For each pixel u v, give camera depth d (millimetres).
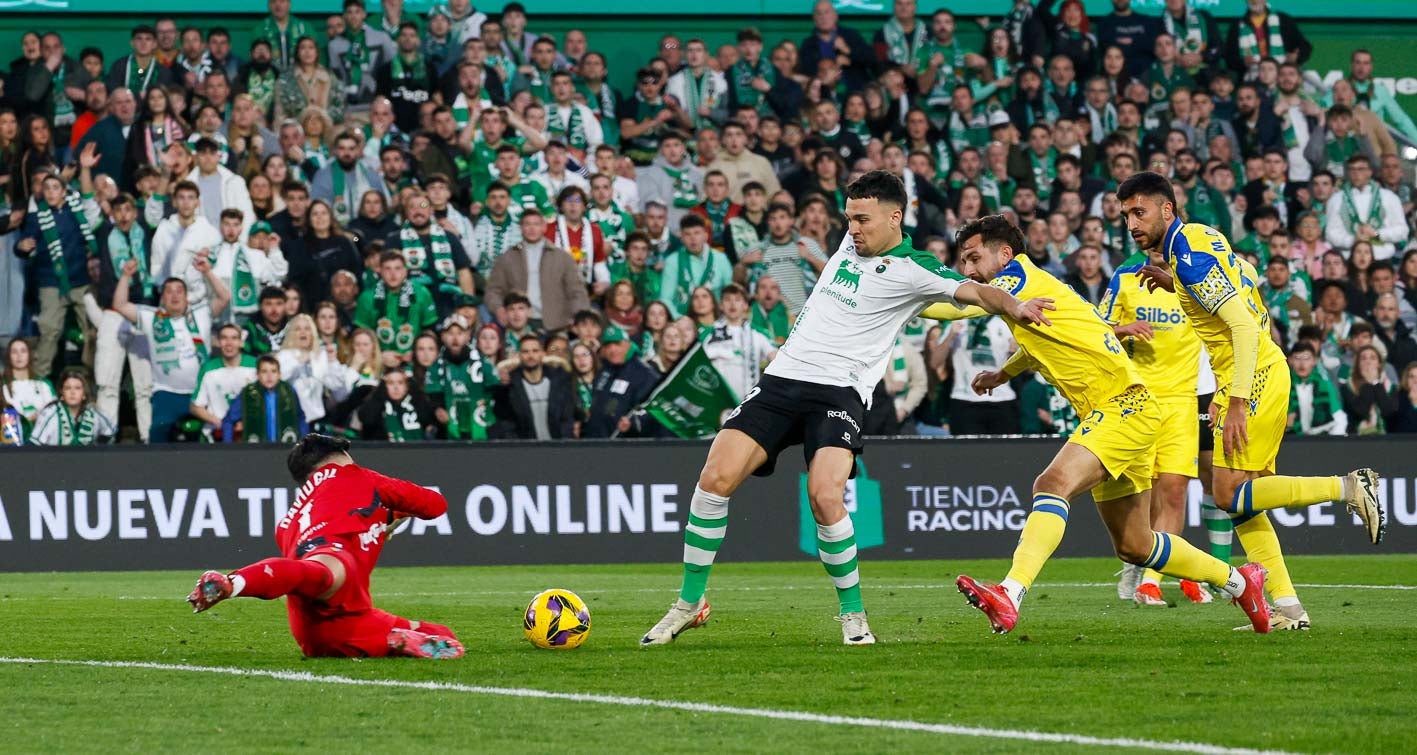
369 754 9398
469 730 10203
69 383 33906
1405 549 35250
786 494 34250
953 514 34500
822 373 15383
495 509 33344
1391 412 37562
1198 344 20422
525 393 34125
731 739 9789
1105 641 15719
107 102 37875
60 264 35625
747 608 21406
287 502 32750
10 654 15430
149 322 34375
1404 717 10516
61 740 9977
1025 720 10461
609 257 37812
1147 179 16281
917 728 10148
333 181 37094
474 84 39375
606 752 9375
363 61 40250
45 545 32031
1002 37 42562
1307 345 36719
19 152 37062
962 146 41375
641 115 41938
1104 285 38219
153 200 35938
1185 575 16188
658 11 44438
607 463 33844
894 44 42906
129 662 14445
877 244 15281
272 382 33062
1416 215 43250
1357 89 44844
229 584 12406
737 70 42188
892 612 20406
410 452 33094
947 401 36438
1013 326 16094
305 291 35156
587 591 25562
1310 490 16625
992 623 15023
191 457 32562
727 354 34812
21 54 40812
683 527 34031
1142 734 9852
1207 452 22688
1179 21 43844
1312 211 41094
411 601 23500
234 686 12398
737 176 39781
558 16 43906
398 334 34969
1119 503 15961
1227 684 12219
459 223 37125
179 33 40094
